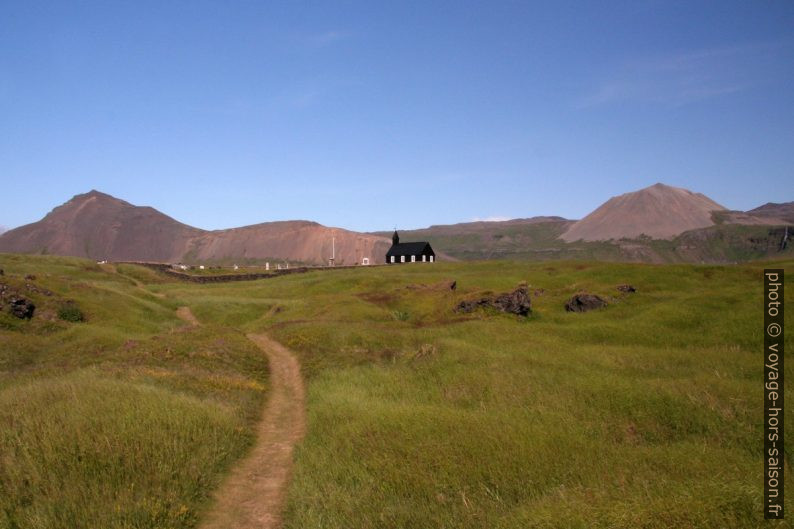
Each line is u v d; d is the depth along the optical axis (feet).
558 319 127.03
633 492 30.71
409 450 41.19
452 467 37.86
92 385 55.16
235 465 43.24
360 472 38.91
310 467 41.04
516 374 67.00
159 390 56.75
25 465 36.50
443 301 150.71
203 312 176.65
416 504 33.96
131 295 179.22
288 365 90.12
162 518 32.17
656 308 117.91
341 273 303.89
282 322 138.21
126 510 32.09
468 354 78.95
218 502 36.52
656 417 51.67
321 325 116.47
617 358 77.82
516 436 43.01
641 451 40.91
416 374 72.08
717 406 53.21
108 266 318.45
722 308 111.65
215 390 64.54
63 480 35.12
